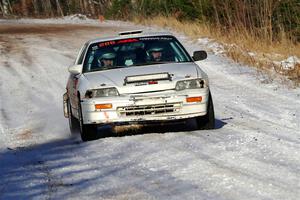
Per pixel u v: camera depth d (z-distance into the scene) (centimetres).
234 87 3647
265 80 3722
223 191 1324
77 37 7744
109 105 2155
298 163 1555
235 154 1706
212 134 2100
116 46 2456
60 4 17400
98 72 2328
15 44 7119
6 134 2719
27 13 17000
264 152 1714
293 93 3253
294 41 5862
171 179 1478
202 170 1537
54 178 1623
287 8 6147
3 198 1432
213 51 5497
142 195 1356
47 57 5856
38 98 3872
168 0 10356
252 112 2719
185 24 8488
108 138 2162
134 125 2269
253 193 1289
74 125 2516
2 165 1916
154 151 1842
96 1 17025
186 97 2162
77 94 2288
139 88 2167
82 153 1958
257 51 5322
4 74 4966
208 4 7456
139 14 11200
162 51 2422
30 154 2091
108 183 1503
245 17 6259
